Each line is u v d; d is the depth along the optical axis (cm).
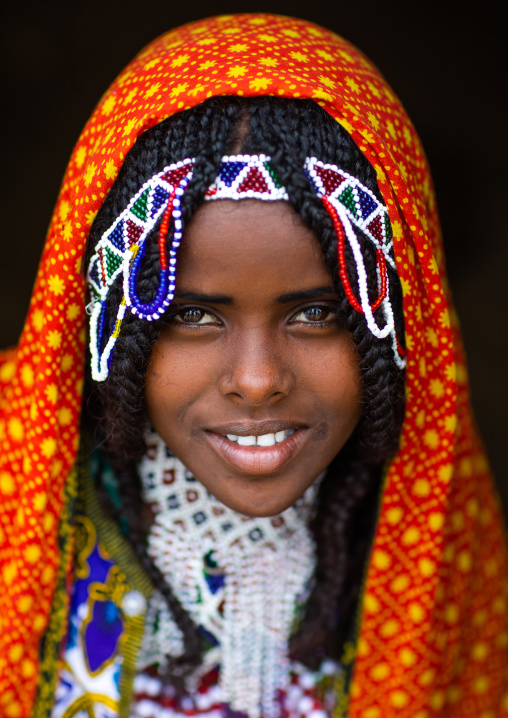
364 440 84
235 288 69
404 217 74
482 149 261
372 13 260
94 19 249
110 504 90
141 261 72
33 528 83
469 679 108
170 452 88
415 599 92
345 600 96
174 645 93
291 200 67
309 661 95
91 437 89
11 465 88
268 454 78
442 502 89
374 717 96
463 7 263
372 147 71
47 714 89
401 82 262
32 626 86
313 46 78
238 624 92
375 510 95
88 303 81
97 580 90
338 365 76
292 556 93
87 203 73
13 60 247
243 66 71
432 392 84
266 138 68
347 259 71
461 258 255
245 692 93
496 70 264
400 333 80
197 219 68
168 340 75
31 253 238
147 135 72
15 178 244
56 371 80
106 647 90
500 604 112
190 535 90
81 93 250
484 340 245
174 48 78
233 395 74
